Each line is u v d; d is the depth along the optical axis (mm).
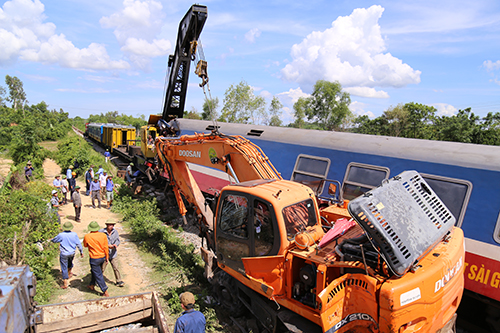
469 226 5816
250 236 4559
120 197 14953
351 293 3459
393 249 3074
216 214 5191
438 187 6348
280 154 9570
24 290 3105
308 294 4102
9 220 8422
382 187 3553
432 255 3635
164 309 5961
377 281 3238
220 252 5145
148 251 8961
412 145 7113
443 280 3438
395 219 3287
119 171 20188
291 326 4012
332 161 8273
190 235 10516
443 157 6465
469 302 5988
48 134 49688
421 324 3301
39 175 19031
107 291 6613
